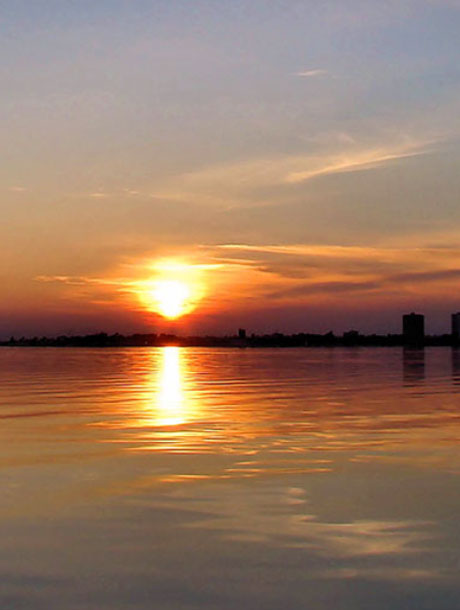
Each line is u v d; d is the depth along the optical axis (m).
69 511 8.29
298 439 13.88
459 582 5.95
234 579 6.05
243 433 14.74
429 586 5.87
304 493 9.16
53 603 5.59
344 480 9.96
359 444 13.21
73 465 11.18
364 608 5.46
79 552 6.77
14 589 5.87
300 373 42.16
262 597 5.68
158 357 88.44
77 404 21.48
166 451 12.51
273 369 48.62
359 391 26.64
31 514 8.16
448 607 5.48
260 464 11.19
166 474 10.43
